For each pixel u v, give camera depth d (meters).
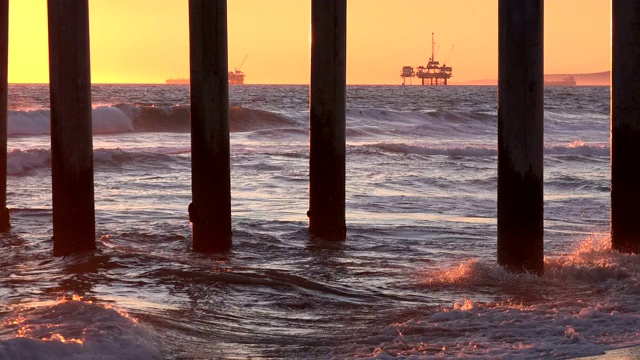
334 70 21.95
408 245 22.66
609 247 20.52
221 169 20.98
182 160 44.00
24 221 25.92
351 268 19.75
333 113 22.25
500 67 17.59
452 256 21.30
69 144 19.92
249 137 64.62
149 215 27.30
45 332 12.28
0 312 14.22
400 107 136.00
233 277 18.11
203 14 20.25
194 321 14.62
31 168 40.88
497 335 13.29
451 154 53.78
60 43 19.53
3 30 24.16
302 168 41.91
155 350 12.32
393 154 50.31
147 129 73.19
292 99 160.38
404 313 15.56
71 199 20.14
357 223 25.75
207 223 21.16
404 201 31.05
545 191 34.69
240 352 12.86
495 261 20.41
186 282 17.77
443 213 28.33
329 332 14.18
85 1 19.64
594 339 12.86
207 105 20.59
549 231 24.80
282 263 20.20
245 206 29.34
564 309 15.01
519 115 17.48
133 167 42.00
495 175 40.69
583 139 70.75
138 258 19.92
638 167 19.44
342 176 22.73
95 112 70.50
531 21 17.17
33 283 17.56
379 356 12.20
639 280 17.56
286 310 15.79
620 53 19.28
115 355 11.59
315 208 22.97
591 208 29.64
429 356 12.05
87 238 20.44
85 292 16.77
